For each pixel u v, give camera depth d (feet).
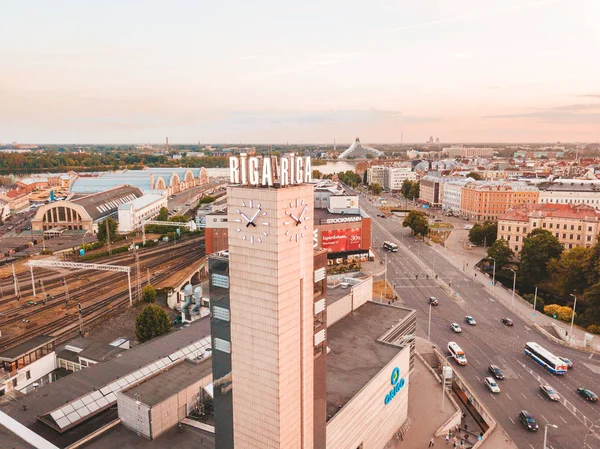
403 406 317.63
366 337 336.08
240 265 187.73
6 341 437.17
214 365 209.77
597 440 289.53
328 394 257.34
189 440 237.04
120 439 237.25
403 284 614.75
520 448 281.13
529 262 624.18
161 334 414.82
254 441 199.31
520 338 445.37
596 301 473.26
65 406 264.11
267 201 174.81
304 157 191.83
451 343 414.41
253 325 189.16
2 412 244.63
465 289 595.47
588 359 399.85
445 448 290.35
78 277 639.76
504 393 344.69
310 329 202.69
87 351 378.94
